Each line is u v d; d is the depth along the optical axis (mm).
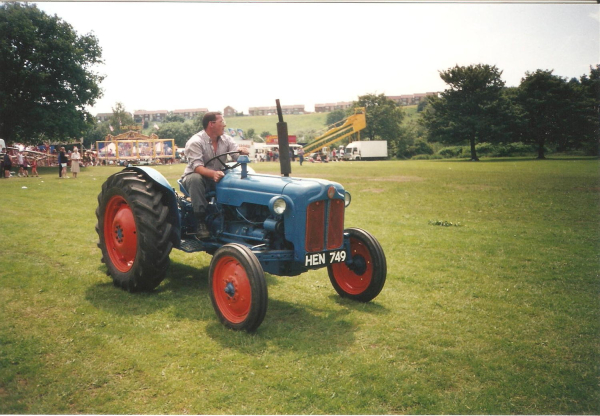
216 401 2434
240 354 2990
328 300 4164
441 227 7605
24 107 24281
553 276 4852
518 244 6332
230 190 4117
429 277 4840
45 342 3102
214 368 2795
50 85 24578
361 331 3432
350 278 4258
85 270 4863
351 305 4031
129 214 4281
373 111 60688
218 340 3211
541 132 26531
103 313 3660
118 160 44219
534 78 24812
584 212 9125
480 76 29453
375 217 8602
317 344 3174
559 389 2621
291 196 3623
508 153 35344
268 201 3752
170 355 2961
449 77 30750
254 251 3594
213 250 4484
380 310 3895
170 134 47688
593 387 2641
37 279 4488
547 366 2895
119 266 4406
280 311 3846
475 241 6516
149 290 4273
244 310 3385
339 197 3752
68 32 23828
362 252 4145
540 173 17641
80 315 3607
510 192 12344
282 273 3773
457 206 10016
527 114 26766
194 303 3959
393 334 3371
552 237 6793
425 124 34344
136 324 3455
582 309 3908
